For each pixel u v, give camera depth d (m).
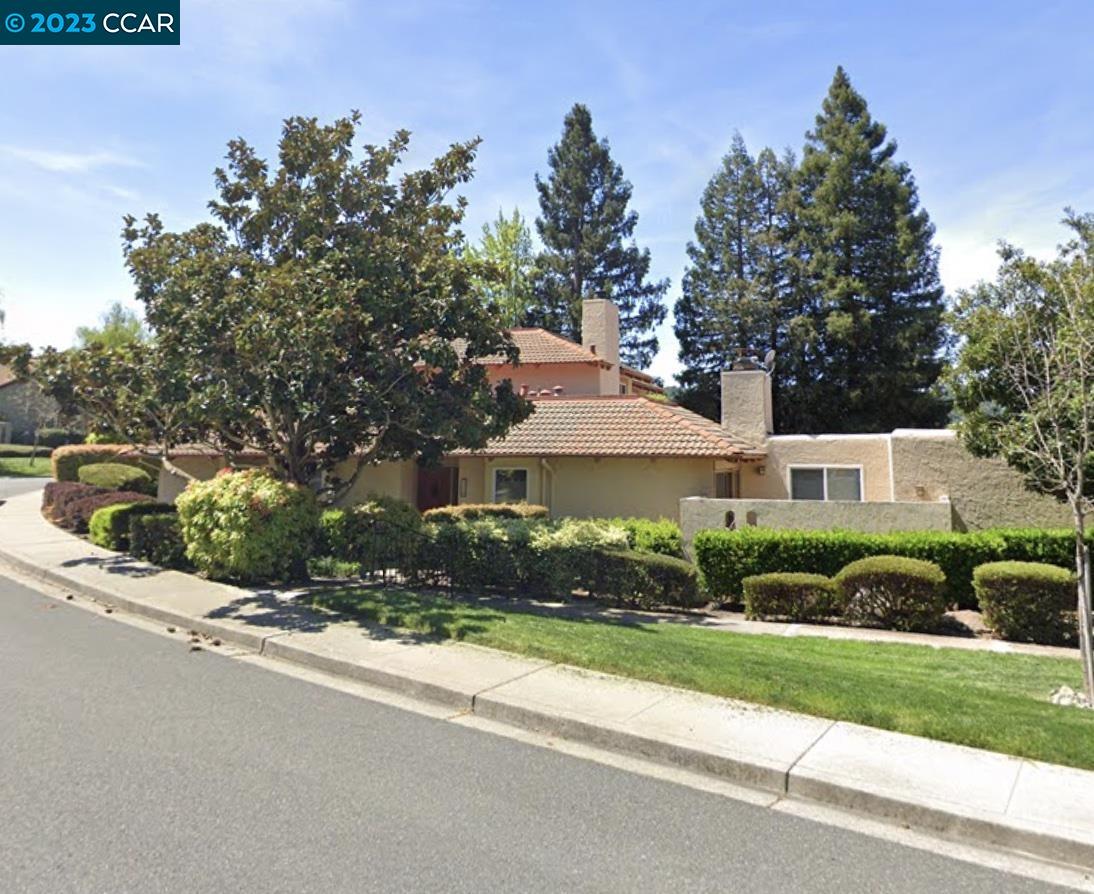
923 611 9.69
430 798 4.40
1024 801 4.29
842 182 33.16
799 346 33.53
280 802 4.27
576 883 3.48
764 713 5.76
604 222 43.44
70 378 13.30
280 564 11.38
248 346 9.80
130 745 5.10
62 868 3.47
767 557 11.16
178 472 13.88
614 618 10.04
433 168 12.16
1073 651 8.65
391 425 11.98
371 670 6.93
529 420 19.14
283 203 11.56
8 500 24.69
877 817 4.34
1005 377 8.69
